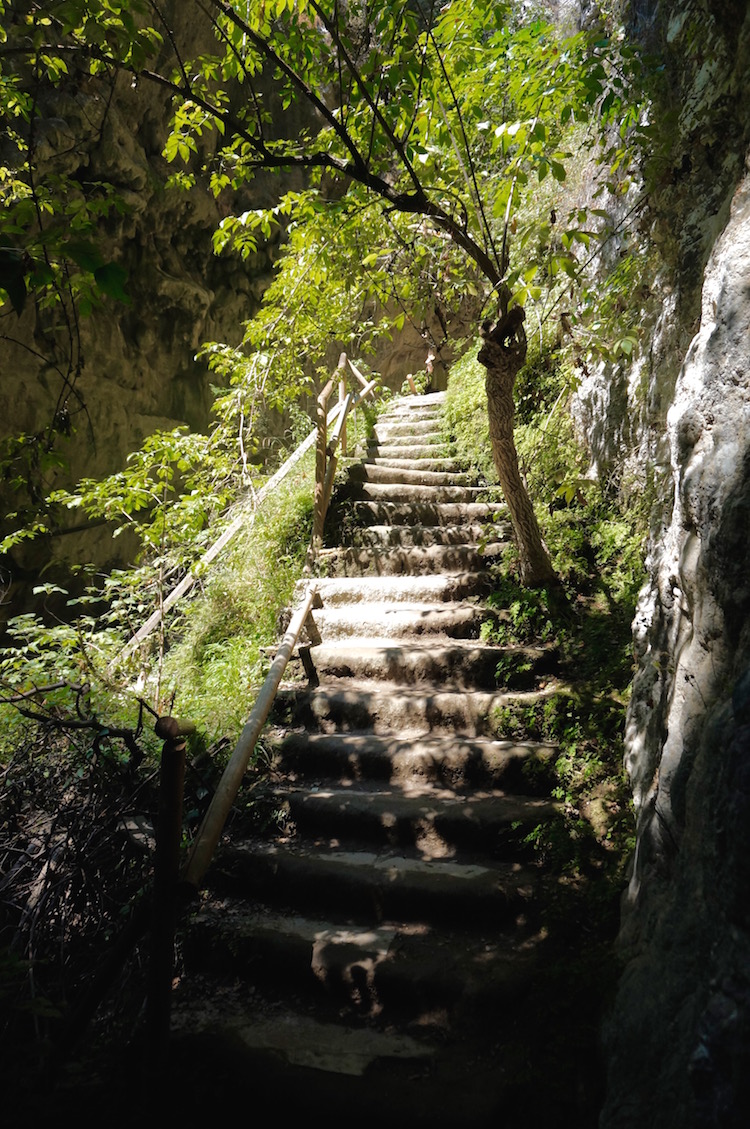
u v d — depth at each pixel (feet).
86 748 11.93
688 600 6.89
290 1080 7.52
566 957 8.47
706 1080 4.47
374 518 19.80
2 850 11.08
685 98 10.36
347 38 10.61
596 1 15.44
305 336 20.01
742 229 6.15
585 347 13.71
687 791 5.87
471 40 12.28
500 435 14.06
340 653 14.74
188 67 11.21
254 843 11.05
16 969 8.30
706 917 5.22
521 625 14.69
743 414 5.68
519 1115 7.08
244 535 18.88
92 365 27.04
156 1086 7.45
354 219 14.03
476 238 15.90
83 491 15.96
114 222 26.50
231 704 13.73
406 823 10.83
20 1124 7.33
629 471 15.38
